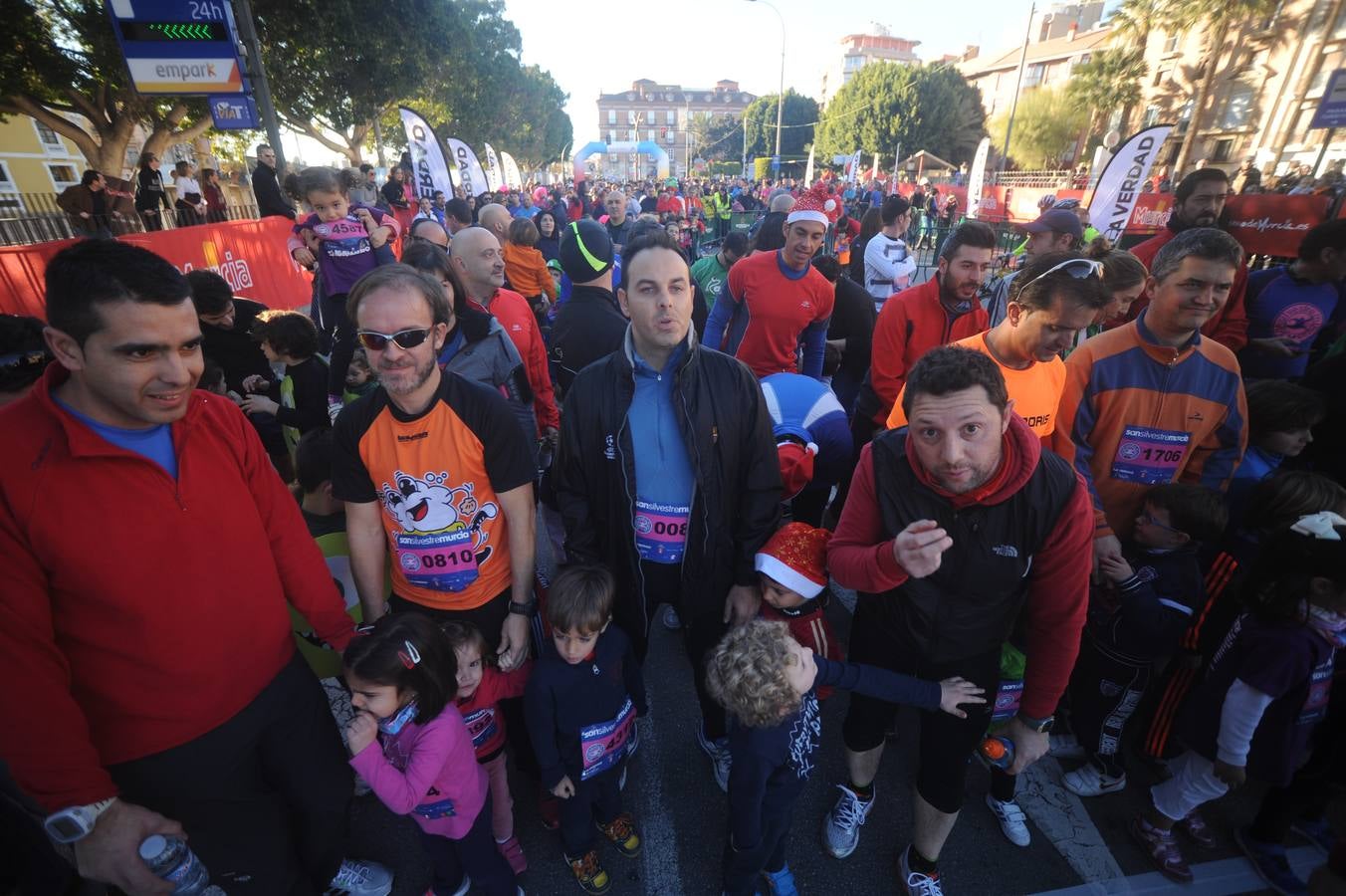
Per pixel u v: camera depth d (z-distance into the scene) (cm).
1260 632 183
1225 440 231
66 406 132
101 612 137
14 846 171
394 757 180
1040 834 228
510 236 543
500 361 288
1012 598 170
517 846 219
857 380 420
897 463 167
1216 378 222
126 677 142
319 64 1708
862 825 231
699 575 209
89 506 131
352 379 327
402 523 189
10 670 125
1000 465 154
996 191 1928
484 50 3288
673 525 204
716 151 8400
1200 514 209
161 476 141
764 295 354
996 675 185
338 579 233
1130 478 238
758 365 369
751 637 175
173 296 124
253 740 163
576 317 317
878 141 4559
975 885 210
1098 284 191
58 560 129
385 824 234
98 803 134
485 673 205
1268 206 559
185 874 138
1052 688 176
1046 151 3453
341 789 187
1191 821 225
